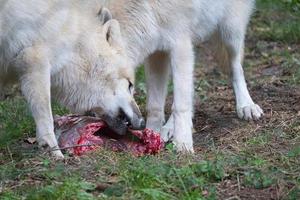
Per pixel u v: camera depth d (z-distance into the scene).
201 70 17.00
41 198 8.55
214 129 12.53
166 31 11.77
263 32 19.64
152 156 10.30
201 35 12.90
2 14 9.84
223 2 13.14
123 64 10.97
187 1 11.79
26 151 10.45
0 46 10.07
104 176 9.41
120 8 11.34
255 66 17.03
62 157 10.05
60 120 11.01
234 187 9.31
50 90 10.91
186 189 8.93
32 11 10.02
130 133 10.98
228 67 13.76
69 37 10.47
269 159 10.30
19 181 9.26
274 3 21.14
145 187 8.89
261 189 9.26
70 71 10.70
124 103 10.91
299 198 8.87
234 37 13.59
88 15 10.81
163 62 12.45
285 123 12.24
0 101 13.56
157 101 12.55
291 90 14.64
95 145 10.42
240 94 13.45
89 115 11.23
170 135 12.14
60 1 10.31
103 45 10.82
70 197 8.56
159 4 11.56
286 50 17.83
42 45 10.21
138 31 11.55
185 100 11.69
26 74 10.25
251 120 12.90
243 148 10.95
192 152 10.77
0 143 10.88
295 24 19.41
